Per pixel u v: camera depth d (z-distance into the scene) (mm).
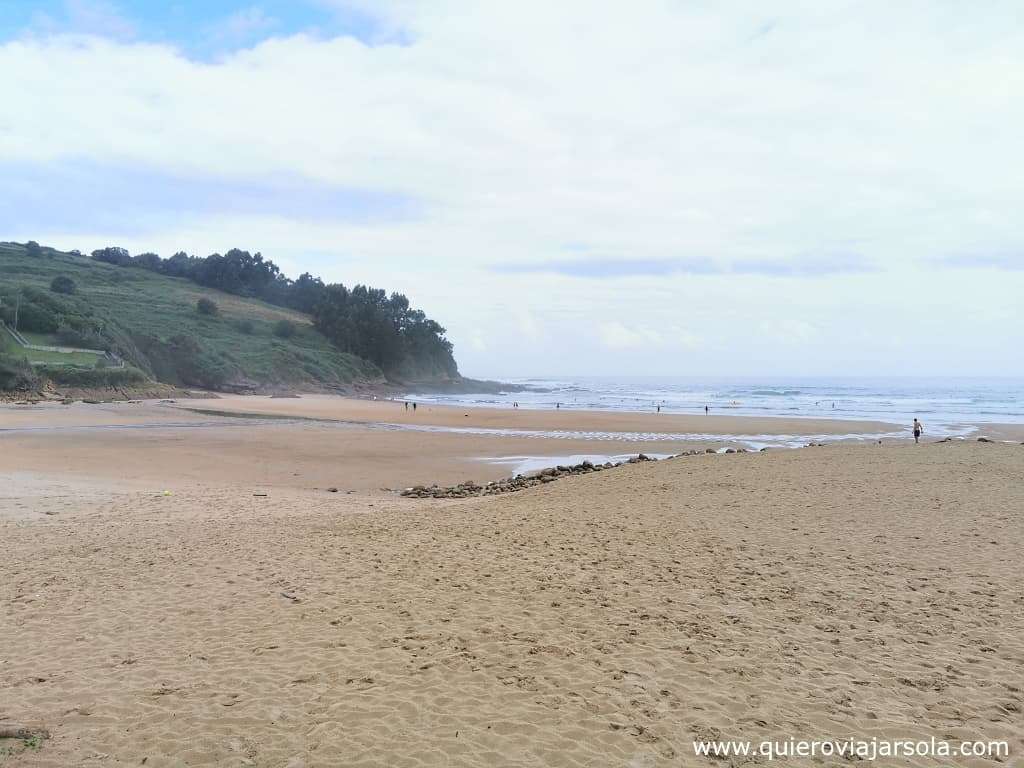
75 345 75688
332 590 8312
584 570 8984
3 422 40094
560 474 23000
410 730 4812
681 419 50719
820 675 5621
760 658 5980
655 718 4938
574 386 157500
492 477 24656
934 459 19250
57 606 7840
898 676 5570
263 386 95062
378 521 13414
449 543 10945
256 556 10242
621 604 7516
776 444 35125
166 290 126875
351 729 4840
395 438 36781
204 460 27281
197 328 106688
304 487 21891
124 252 151500
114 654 6355
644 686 5457
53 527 13000
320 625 7055
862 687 5391
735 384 179375
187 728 4871
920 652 6051
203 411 55875
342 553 10344
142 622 7262
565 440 36562
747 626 6770
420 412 59531
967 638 6344
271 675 5801
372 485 22812
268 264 155500
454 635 6680
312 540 11461
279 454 29734
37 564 9875
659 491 15953
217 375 90500
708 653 6098
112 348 79875
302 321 131875
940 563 8922
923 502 13156
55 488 18234
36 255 127750
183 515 14680
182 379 90125
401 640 6574
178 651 6414
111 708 5203
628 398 96375
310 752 4535
